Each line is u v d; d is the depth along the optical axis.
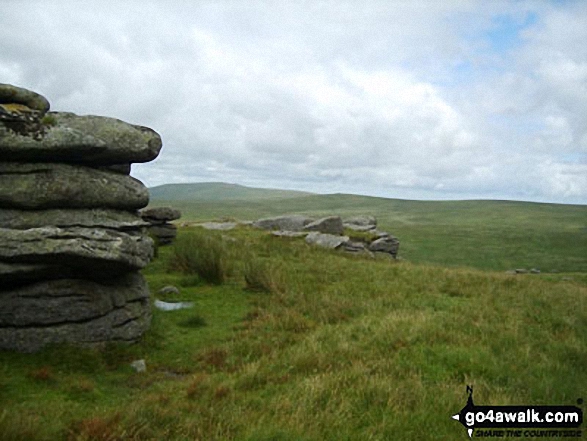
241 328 13.50
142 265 12.46
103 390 9.03
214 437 6.61
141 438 6.59
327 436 6.77
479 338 12.14
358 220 46.31
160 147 14.58
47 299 10.50
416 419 7.34
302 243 33.38
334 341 11.77
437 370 9.74
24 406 7.56
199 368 10.57
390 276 22.86
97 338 10.98
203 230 37.78
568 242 83.50
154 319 13.56
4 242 10.12
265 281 18.39
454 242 82.06
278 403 7.79
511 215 177.38
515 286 21.97
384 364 9.79
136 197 13.57
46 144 11.30
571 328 14.28
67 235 10.77
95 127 13.08
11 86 11.78
